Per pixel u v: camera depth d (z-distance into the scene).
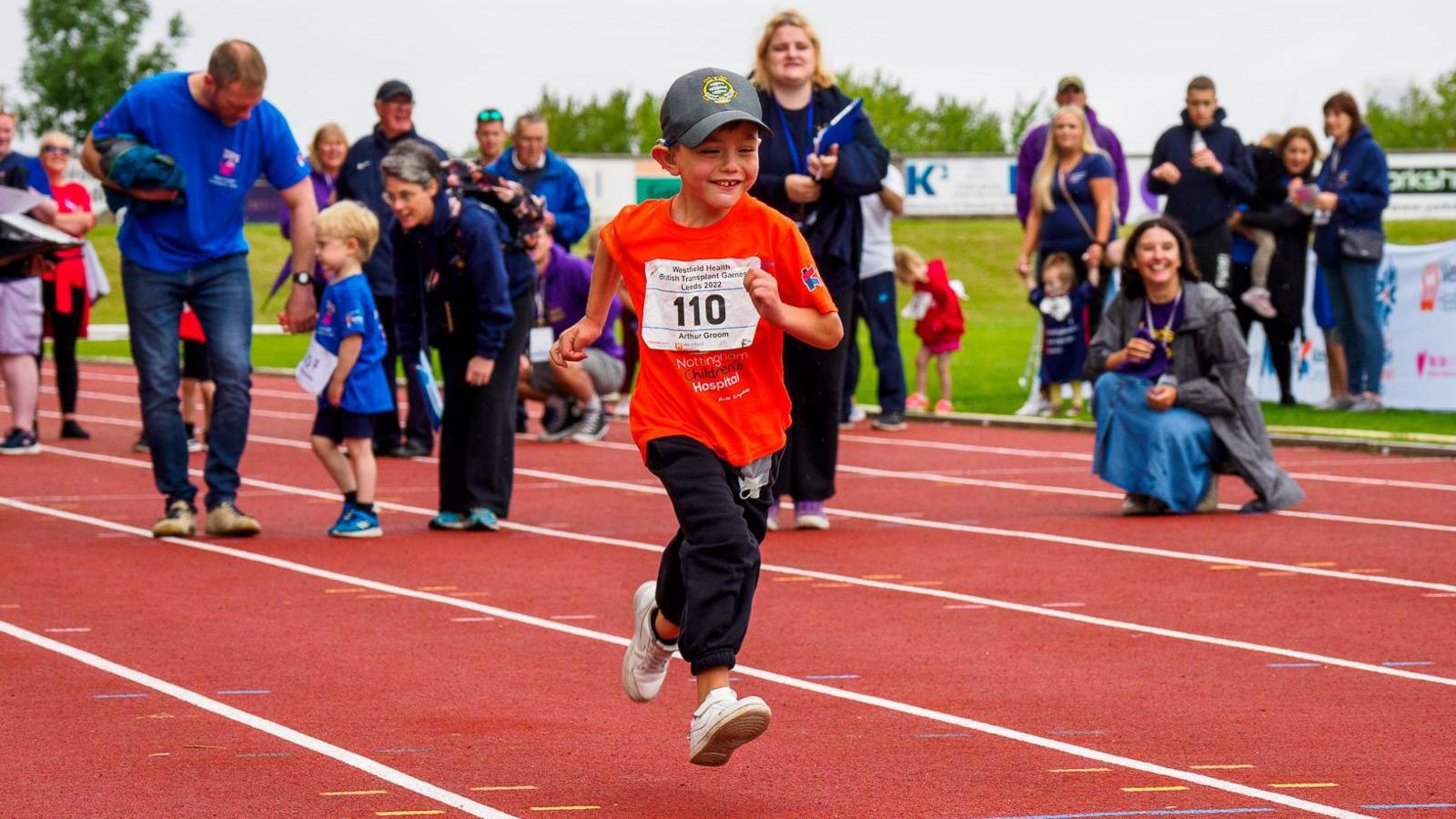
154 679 10.08
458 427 16.17
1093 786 7.83
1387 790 7.74
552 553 14.86
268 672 10.26
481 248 15.52
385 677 10.16
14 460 22.05
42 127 120.31
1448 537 15.32
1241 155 24.77
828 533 15.89
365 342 15.69
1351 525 16.11
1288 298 26.28
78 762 8.27
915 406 28.12
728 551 7.77
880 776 8.04
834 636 11.34
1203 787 7.81
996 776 8.02
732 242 8.10
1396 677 10.11
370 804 7.55
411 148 15.55
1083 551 14.80
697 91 7.95
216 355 15.64
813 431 15.94
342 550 15.02
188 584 13.27
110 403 31.98
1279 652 10.79
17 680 10.05
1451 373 25.94
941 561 14.28
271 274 78.31
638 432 8.16
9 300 22.39
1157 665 10.45
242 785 7.86
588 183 57.38
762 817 7.39
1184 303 17.05
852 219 15.70
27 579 13.46
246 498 18.69
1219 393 16.89
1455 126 93.12
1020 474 20.38
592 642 11.20
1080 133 25.20
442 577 13.64
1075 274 25.69
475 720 9.14
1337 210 25.55
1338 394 26.41
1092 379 17.77
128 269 15.45
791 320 7.81
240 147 15.35
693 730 7.48
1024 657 10.70
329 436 15.77
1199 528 16.06
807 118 15.70
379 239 22.05
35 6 120.31
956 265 73.56
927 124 100.00
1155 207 56.66
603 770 8.17
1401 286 26.73
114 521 16.70
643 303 8.18
